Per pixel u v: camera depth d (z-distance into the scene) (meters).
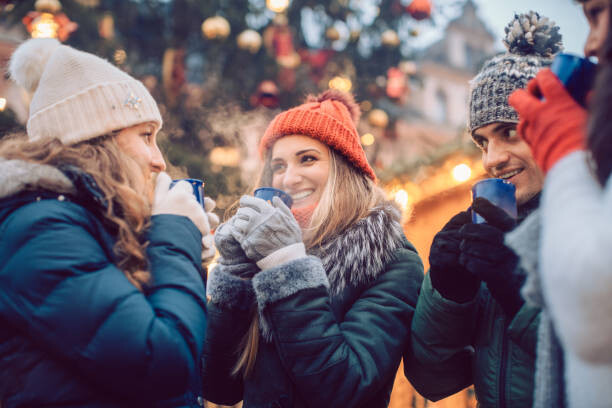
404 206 1.93
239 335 1.64
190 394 1.34
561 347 1.01
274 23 7.39
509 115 1.43
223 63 7.95
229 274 1.62
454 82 26.86
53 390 1.08
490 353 1.38
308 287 1.46
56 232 1.10
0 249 1.09
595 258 0.75
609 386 0.83
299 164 1.85
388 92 7.61
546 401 1.01
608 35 0.86
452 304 1.38
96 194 1.17
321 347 1.42
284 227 1.51
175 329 1.12
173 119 7.61
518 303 1.25
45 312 1.05
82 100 1.35
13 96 5.95
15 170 1.14
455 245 1.36
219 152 7.41
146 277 1.17
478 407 1.43
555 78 0.95
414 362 1.54
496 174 1.49
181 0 7.48
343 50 8.09
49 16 4.75
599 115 0.84
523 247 0.97
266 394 1.56
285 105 7.95
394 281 1.61
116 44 6.91
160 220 1.26
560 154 0.89
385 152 8.45
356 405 1.42
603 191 0.85
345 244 1.66
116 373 1.05
